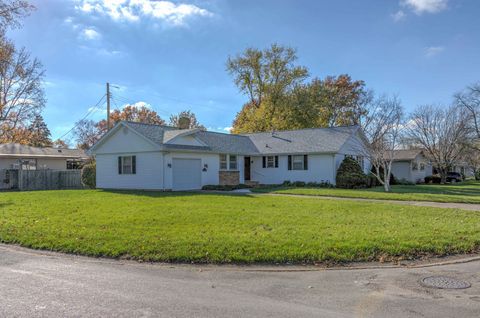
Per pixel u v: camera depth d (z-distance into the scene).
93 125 62.59
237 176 29.36
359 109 50.12
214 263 7.30
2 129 34.91
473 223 11.01
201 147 26.16
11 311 4.88
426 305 5.14
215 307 5.07
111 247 8.17
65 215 12.47
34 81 34.94
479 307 5.07
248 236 8.84
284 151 30.02
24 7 19.78
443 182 40.78
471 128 40.03
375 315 4.81
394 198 18.77
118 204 15.20
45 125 59.28
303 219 11.37
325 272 6.75
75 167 40.75
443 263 7.33
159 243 8.29
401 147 44.19
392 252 7.77
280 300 5.36
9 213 13.19
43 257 7.91
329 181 28.31
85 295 5.53
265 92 48.19
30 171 30.56
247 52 47.94
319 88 48.03
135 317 4.70
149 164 24.42
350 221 11.09
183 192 21.84
